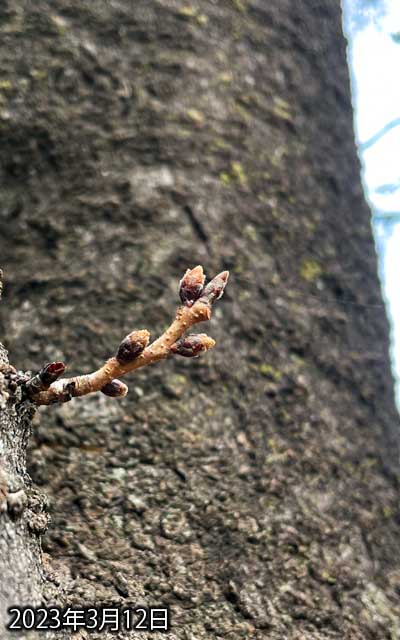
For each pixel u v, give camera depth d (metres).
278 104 0.38
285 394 0.33
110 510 0.30
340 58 0.44
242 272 0.34
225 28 0.38
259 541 0.30
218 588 0.29
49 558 0.28
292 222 0.36
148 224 0.34
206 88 0.36
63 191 0.34
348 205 0.40
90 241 0.33
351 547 0.31
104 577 0.28
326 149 0.40
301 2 0.42
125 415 0.31
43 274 0.33
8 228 0.33
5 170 0.34
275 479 0.31
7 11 0.35
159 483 0.30
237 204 0.35
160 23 0.37
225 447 0.31
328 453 0.33
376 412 0.35
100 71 0.35
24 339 0.32
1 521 0.23
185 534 0.30
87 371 0.32
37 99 0.34
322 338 0.35
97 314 0.32
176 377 0.32
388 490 0.33
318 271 0.36
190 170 0.35
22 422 0.24
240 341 0.33
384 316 0.38
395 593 0.31
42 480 0.30
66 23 0.35
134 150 0.34
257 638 0.28
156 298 0.33
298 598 0.29
